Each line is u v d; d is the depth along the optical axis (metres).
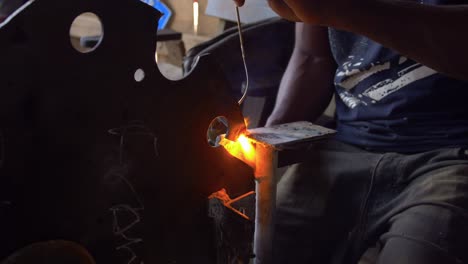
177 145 0.66
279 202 0.96
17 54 0.51
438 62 0.69
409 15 0.65
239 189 0.76
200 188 0.71
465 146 0.85
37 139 0.55
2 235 0.55
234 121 0.70
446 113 0.87
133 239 0.67
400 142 0.91
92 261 0.62
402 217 0.76
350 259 0.88
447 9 0.67
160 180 0.66
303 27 1.10
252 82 1.40
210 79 0.66
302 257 0.92
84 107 0.57
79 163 0.58
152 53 0.60
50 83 0.54
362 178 0.89
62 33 0.52
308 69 1.10
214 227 0.73
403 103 0.90
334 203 0.91
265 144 0.71
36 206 0.57
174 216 0.70
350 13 0.64
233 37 1.33
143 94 0.61
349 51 1.00
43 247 0.57
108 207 0.63
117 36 0.56
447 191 0.75
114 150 0.61
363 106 0.97
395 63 0.91
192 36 2.01
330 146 1.01
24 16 0.50
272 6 0.69
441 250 0.67
